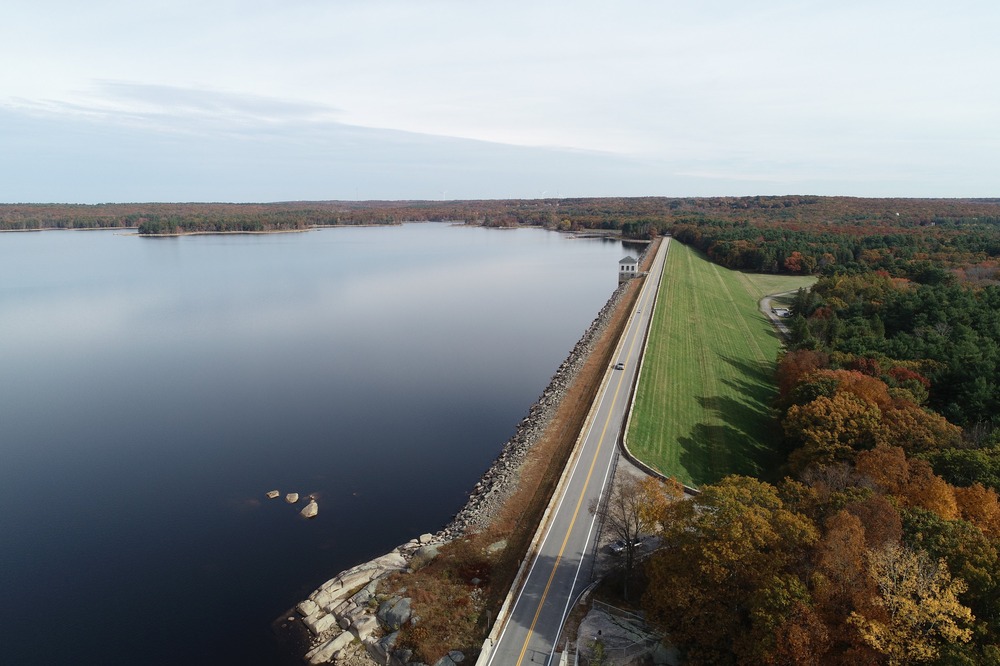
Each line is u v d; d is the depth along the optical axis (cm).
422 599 5525
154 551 6519
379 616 5469
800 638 3797
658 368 11231
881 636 3734
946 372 9419
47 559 6391
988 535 4850
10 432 9356
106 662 5097
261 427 9612
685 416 9475
